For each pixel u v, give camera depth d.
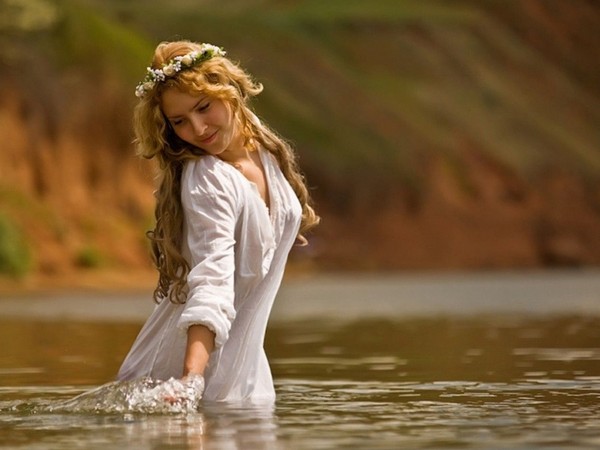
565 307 31.31
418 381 12.31
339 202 105.50
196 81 9.79
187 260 9.98
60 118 69.00
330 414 9.30
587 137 124.31
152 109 9.98
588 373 12.88
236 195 9.85
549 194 114.19
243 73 10.16
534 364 14.20
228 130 9.97
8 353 17.11
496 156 114.50
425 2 129.62
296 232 10.34
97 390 9.84
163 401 9.38
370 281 65.12
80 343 19.30
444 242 106.81
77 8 73.75
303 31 118.44
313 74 113.88
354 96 113.06
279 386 11.95
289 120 108.56
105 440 7.95
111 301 37.91
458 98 118.88
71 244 60.38
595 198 116.12
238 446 7.67
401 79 118.50
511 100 122.06
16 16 69.06
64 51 71.31
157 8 116.75
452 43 124.19
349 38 120.19
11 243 53.47
